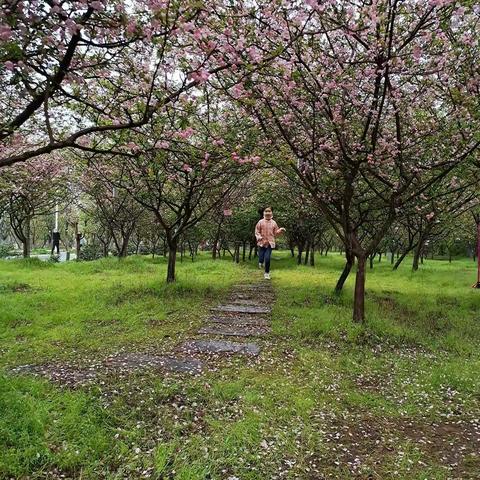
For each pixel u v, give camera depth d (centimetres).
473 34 559
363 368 552
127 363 531
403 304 907
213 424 386
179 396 437
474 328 756
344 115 666
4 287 973
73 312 778
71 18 319
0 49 303
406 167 699
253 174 1462
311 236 1852
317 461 345
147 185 940
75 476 317
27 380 455
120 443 353
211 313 796
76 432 361
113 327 700
